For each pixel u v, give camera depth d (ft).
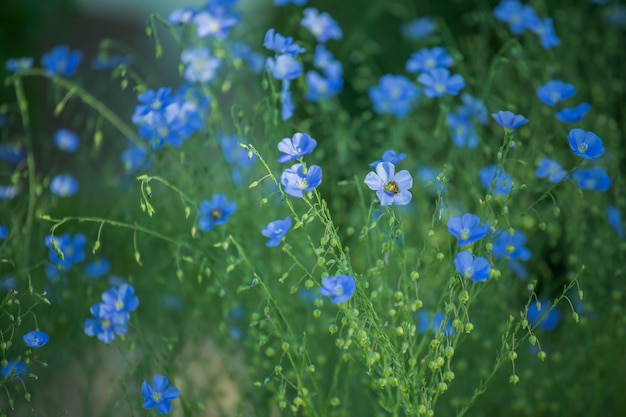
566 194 3.01
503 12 3.34
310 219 2.27
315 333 2.90
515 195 3.09
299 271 2.94
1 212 2.95
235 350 3.03
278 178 2.84
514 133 3.24
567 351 2.95
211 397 3.04
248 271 2.74
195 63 3.03
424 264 3.01
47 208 3.09
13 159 3.39
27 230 2.84
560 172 2.66
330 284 2.19
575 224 2.96
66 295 2.85
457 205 3.22
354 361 2.58
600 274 2.93
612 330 2.83
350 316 2.22
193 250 2.75
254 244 2.92
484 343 2.78
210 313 3.00
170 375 2.59
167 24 2.88
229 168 2.91
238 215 2.94
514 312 2.93
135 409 2.99
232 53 3.30
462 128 3.17
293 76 2.72
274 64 2.73
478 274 2.26
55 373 2.97
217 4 3.02
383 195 2.24
